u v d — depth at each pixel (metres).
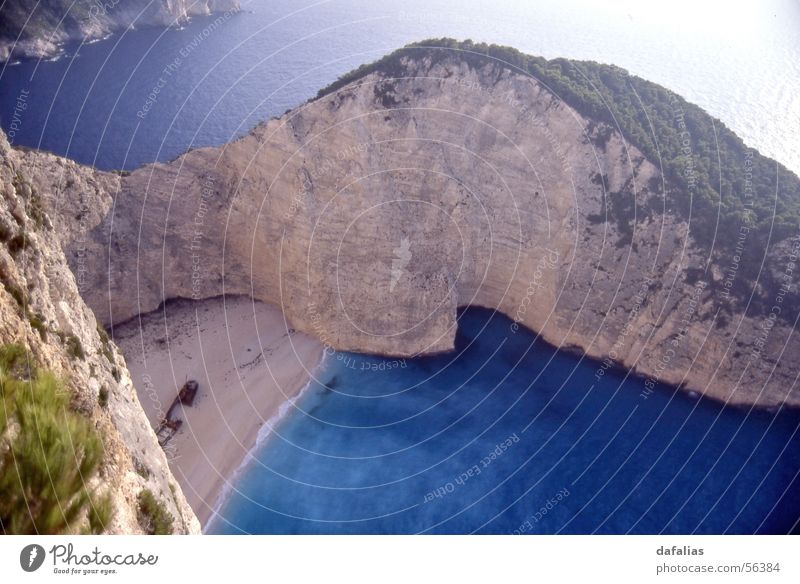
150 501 9.23
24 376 7.12
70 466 6.40
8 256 8.54
